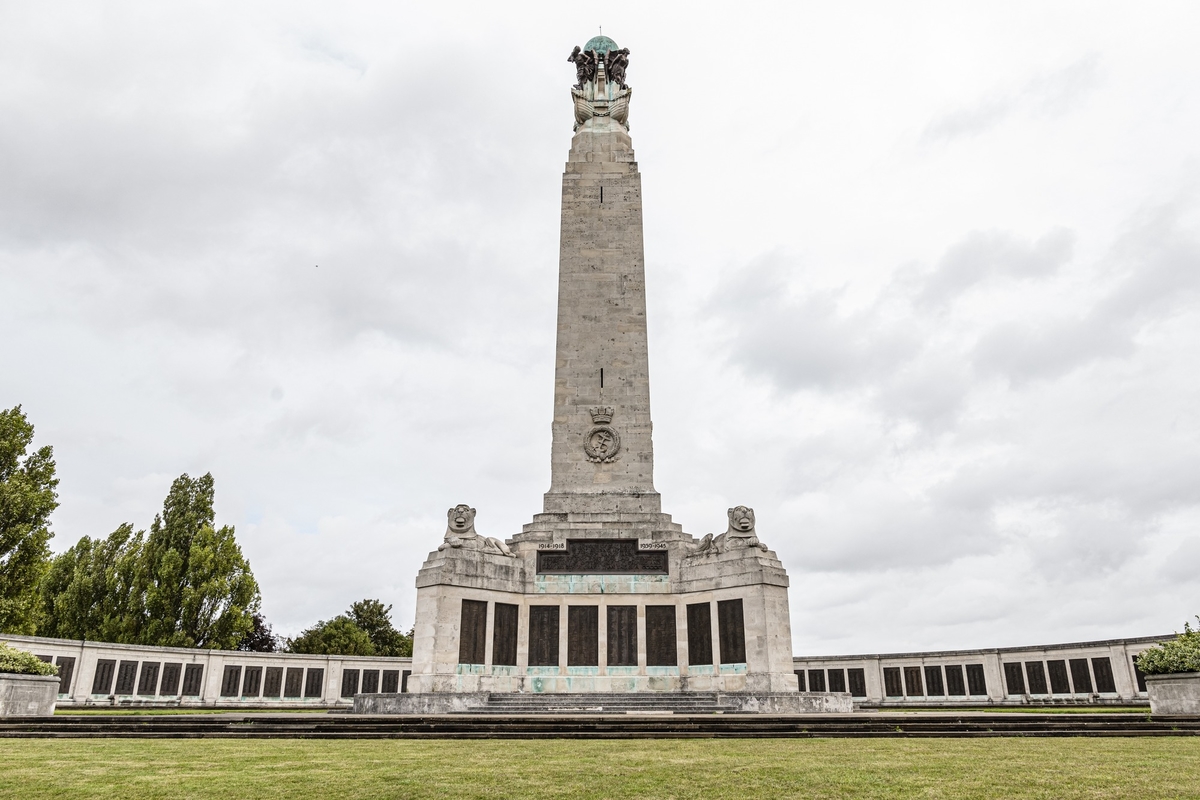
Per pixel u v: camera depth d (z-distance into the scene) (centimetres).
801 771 1398
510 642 3566
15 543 4006
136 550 5991
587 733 2158
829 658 5269
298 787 1228
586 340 4378
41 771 1409
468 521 3638
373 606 9262
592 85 4969
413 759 1599
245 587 5894
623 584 3666
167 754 1700
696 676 3491
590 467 4147
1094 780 1277
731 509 3619
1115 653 4141
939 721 2253
